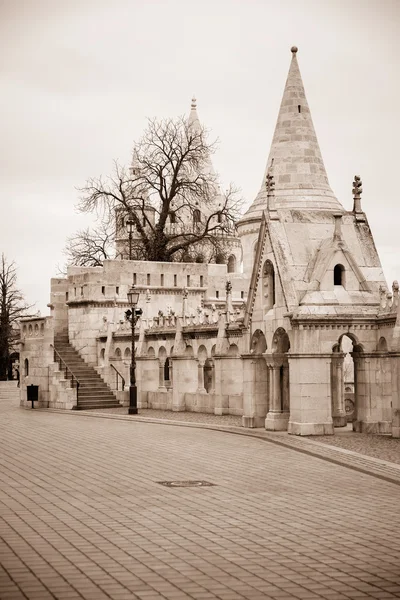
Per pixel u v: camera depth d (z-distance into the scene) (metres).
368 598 12.55
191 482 22.52
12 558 14.61
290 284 34.78
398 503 19.47
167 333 52.41
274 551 15.12
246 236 66.62
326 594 12.70
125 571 13.83
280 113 59.94
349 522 17.45
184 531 16.66
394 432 32.62
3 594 12.59
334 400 38.44
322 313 34.06
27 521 17.56
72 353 61.34
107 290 60.88
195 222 82.12
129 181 79.19
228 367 45.38
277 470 24.69
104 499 20.05
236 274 73.12
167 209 76.25
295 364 34.09
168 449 29.94
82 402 54.88
